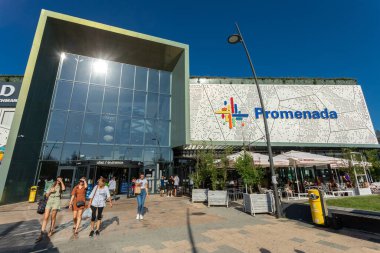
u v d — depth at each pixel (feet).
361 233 19.21
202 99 81.46
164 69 83.92
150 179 68.03
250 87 84.79
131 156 67.72
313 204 23.27
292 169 74.38
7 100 64.18
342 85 87.51
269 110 82.43
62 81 66.69
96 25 66.54
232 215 30.22
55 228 23.79
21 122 50.26
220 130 78.43
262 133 79.51
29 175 54.08
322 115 82.99
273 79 87.10
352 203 27.63
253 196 31.32
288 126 81.00
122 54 74.54
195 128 77.82
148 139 72.28
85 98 67.51
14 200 48.65
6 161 46.85
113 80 73.31
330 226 21.90
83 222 26.66
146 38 72.49
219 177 43.50
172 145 74.54
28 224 26.13
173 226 23.90
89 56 72.64
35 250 16.66
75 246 17.37
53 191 21.54
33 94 54.65
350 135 81.00
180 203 43.73
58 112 63.41
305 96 85.05
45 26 59.67
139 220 27.30
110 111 69.31
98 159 63.05
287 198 41.29
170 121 78.38
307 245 16.62
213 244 17.38
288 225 23.68
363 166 45.75
